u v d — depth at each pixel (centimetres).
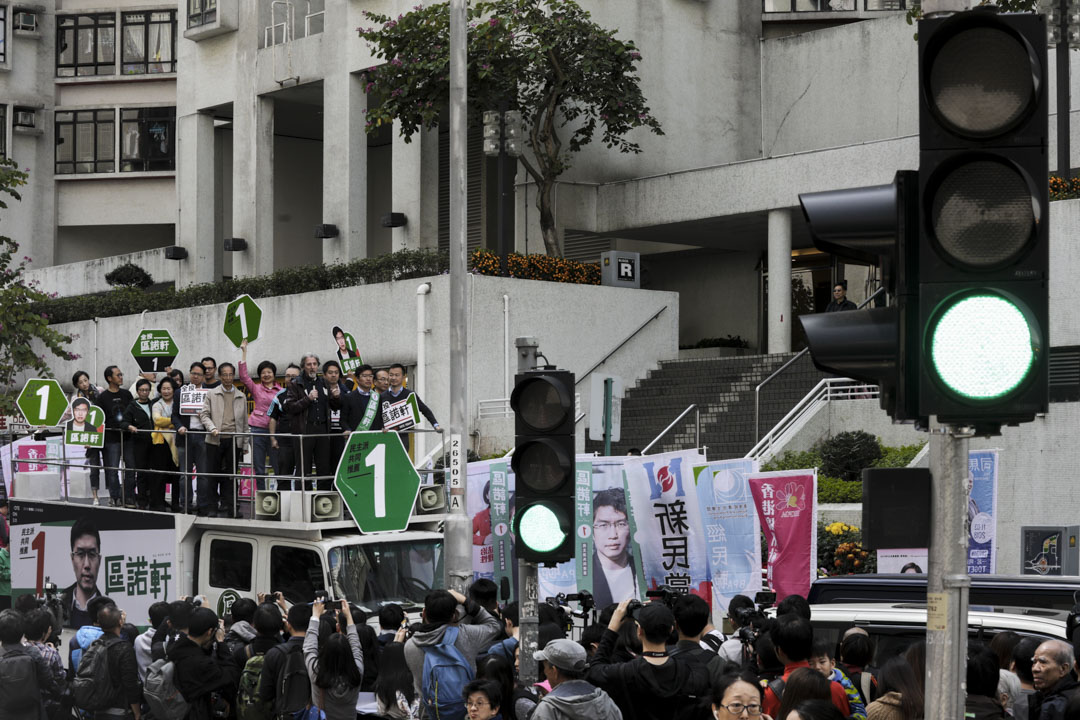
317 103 4284
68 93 6028
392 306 3322
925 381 538
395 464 1661
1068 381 2614
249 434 1825
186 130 4409
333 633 1252
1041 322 532
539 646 1183
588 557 1795
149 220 5931
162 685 1222
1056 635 1007
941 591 578
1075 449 2436
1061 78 2816
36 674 1317
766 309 4228
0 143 5897
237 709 1216
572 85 3391
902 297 559
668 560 1784
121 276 4844
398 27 3356
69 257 6075
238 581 1670
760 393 3125
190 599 1381
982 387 534
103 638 1333
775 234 3512
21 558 1933
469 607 1217
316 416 1931
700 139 4022
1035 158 538
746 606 1202
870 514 586
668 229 3834
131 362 4069
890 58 3928
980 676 828
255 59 4141
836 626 1075
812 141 4097
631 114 3434
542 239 3694
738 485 1734
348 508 1638
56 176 6003
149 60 5934
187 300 3950
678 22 3978
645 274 3662
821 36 4075
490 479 1933
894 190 570
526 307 3259
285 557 1623
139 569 1758
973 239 538
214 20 4228
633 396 3397
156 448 2000
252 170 4138
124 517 1781
